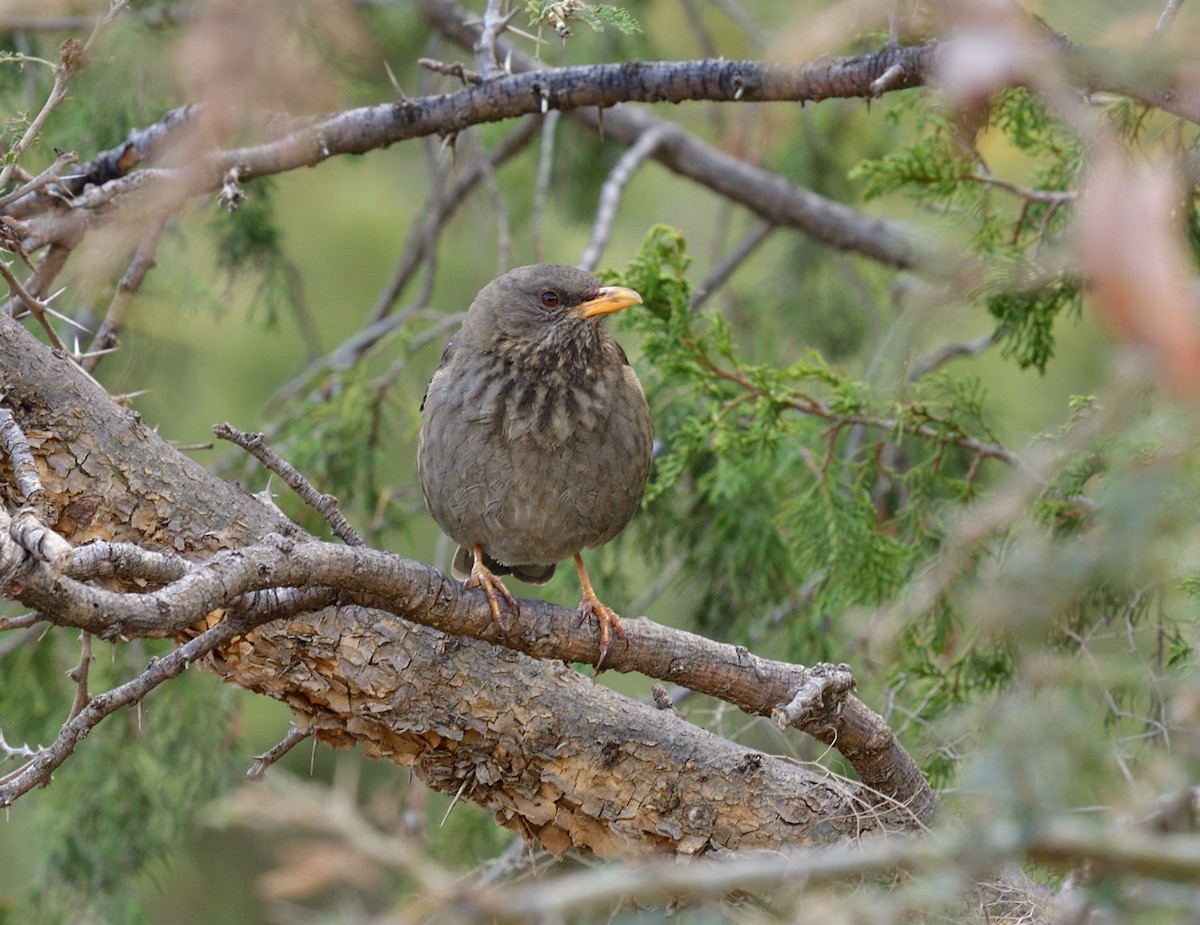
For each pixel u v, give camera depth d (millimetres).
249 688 7805
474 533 9984
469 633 7695
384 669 7656
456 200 14656
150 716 11922
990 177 10422
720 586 12375
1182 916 4281
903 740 10102
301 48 3621
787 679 8133
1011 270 6633
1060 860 4238
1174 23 4137
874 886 7078
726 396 11703
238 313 17344
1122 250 2732
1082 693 6184
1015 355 10719
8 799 6598
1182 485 5230
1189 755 4402
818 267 16141
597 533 10023
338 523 7297
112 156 9625
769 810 7902
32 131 7430
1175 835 4852
